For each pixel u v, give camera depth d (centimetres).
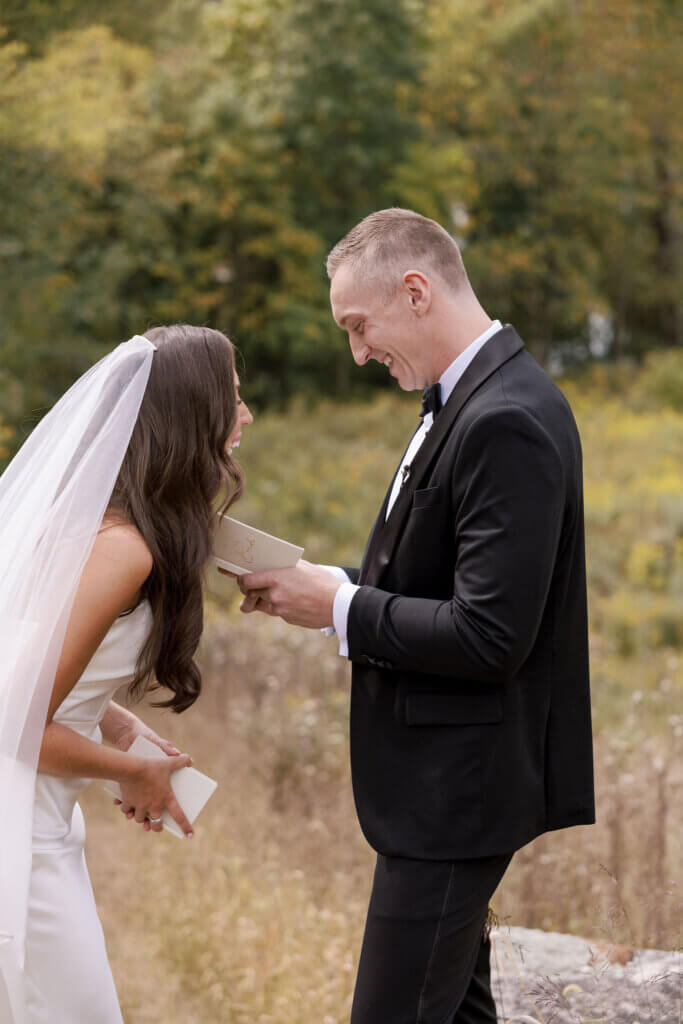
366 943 175
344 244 183
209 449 178
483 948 201
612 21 2080
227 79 1802
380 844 173
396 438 1586
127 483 173
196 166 1759
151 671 180
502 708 170
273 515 1126
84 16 1144
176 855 367
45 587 164
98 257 1455
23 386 1149
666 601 845
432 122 2144
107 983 178
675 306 2420
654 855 306
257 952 288
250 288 1997
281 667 529
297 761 426
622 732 432
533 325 2283
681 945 229
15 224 1097
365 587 172
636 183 2262
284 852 363
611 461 1326
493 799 169
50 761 169
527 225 2217
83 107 1080
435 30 2073
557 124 2127
